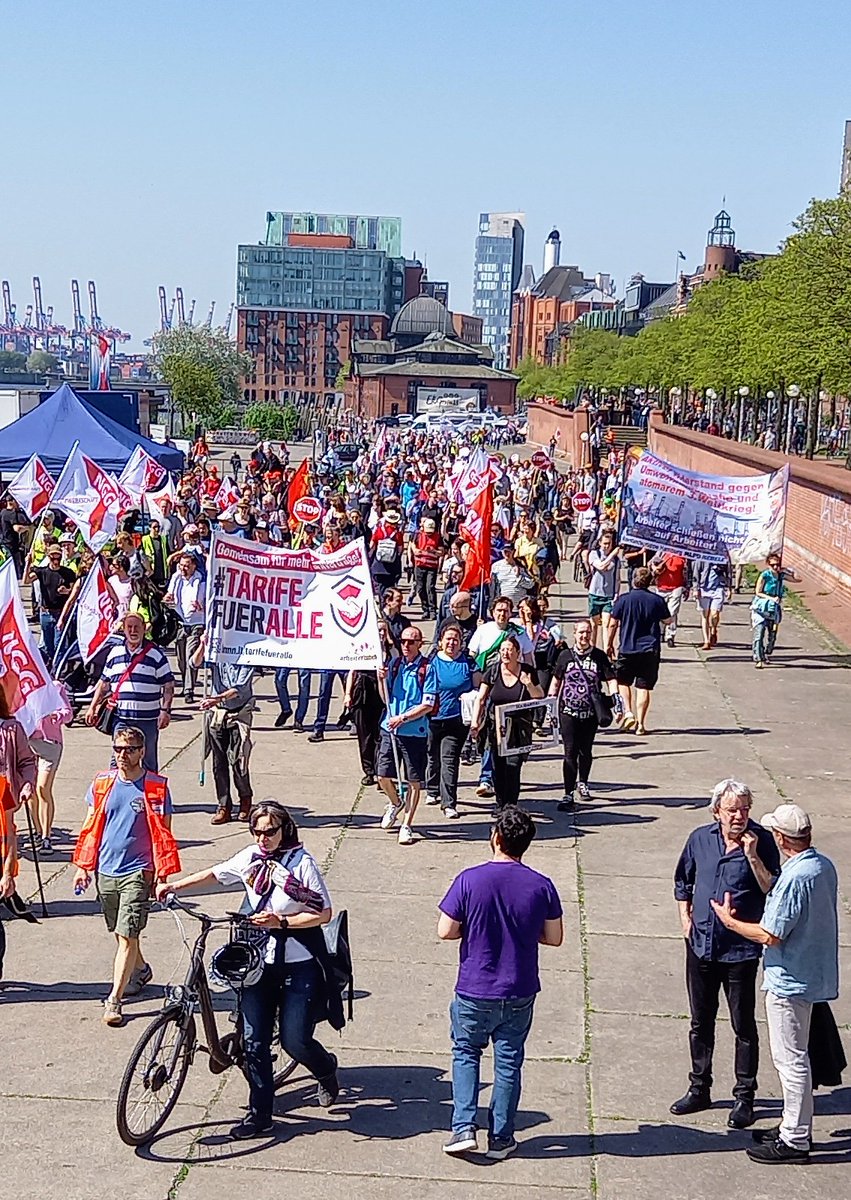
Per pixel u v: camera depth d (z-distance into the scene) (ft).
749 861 25.13
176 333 441.27
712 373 205.67
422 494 117.39
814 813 46.34
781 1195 23.32
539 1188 23.39
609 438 252.62
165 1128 25.16
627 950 34.32
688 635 82.17
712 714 61.31
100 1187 23.12
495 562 70.74
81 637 56.90
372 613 42.39
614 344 377.09
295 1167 23.86
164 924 35.14
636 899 37.91
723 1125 25.67
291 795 47.09
